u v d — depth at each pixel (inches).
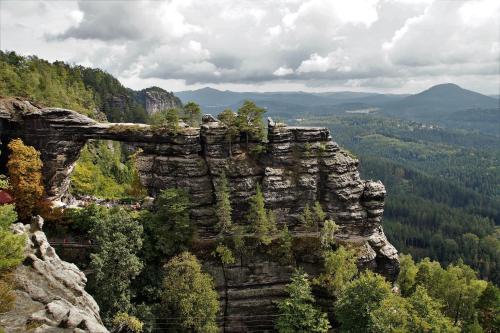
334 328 3238.2
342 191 3558.1
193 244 3326.8
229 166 3499.0
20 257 1856.5
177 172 3486.7
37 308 1626.5
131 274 2827.3
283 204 3538.4
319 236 3462.1
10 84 5068.9
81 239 3186.5
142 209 3479.3
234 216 3521.2
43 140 3474.4
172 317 2903.5
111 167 6348.4
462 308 3809.1
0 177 3009.4
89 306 1919.3
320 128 3649.1
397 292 3703.3
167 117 3501.5
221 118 3614.7
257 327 3302.2
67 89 7101.4
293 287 3024.1
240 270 3321.9
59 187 3570.4
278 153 3582.7
